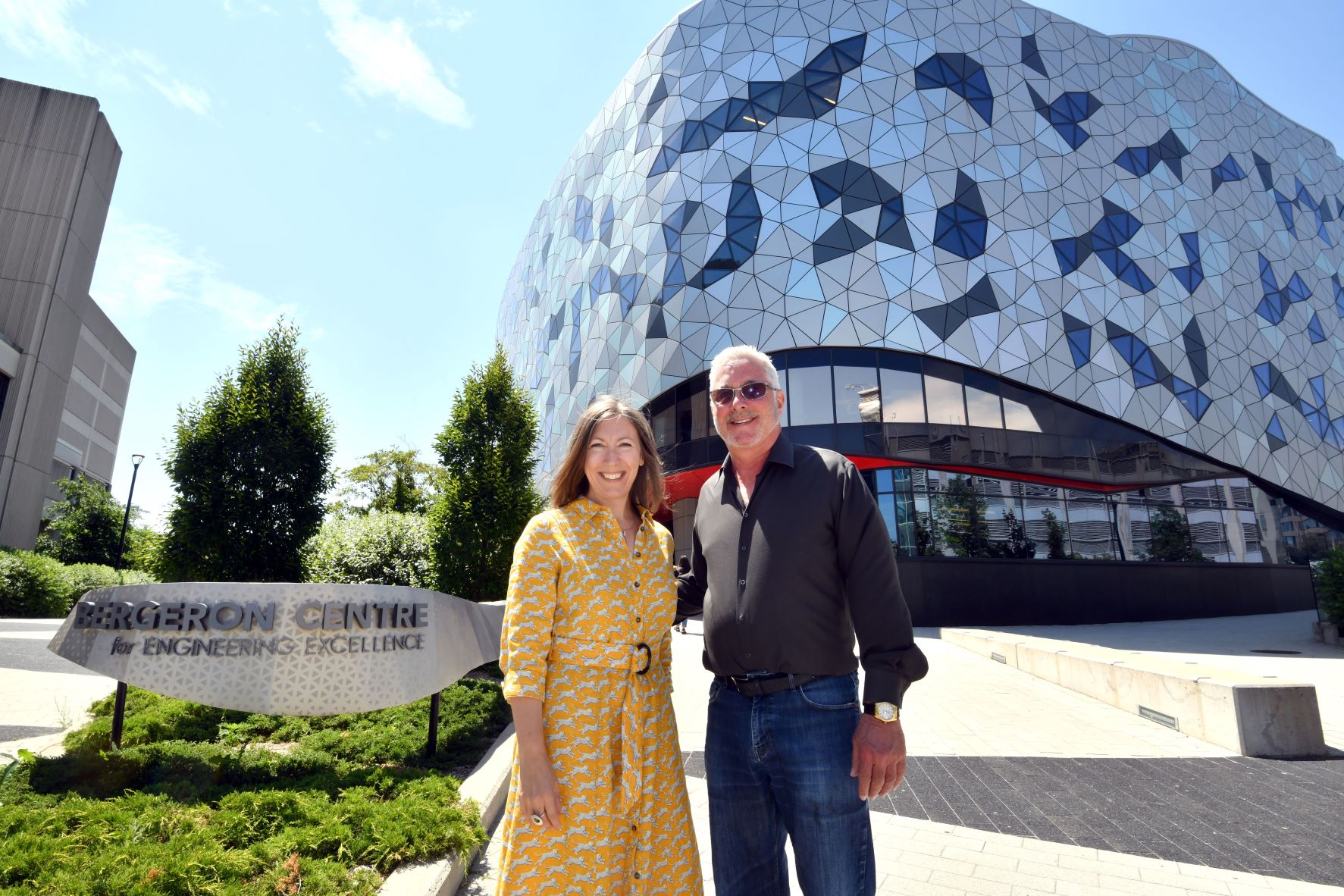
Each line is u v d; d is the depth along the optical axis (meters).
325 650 5.00
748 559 2.34
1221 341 25.00
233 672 4.80
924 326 21.33
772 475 2.43
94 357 57.34
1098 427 23.25
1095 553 24.03
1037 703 9.00
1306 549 28.56
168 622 4.84
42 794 3.91
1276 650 14.61
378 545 13.52
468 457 13.05
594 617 2.15
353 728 6.16
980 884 3.62
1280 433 25.11
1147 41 30.88
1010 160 23.86
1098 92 27.08
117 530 33.31
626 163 27.91
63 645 4.88
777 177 23.31
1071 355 22.12
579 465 2.42
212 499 10.18
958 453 21.89
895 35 24.62
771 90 24.53
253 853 3.25
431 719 5.73
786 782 2.16
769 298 22.28
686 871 2.17
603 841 1.98
